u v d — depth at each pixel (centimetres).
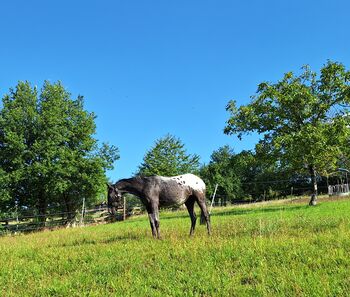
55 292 827
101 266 988
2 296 812
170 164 5562
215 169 7031
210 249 1048
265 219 1694
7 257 1276
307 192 6438
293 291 675
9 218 4009
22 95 4219
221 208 3800
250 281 777
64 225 4062
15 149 3956
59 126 4234
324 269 788
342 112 3058
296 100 3042
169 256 1038
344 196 3959
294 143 2878
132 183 1502
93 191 4384
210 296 712
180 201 1481
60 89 4438
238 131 3275
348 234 1092
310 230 1291
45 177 4003
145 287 780
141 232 1698
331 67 3038
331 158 3022
